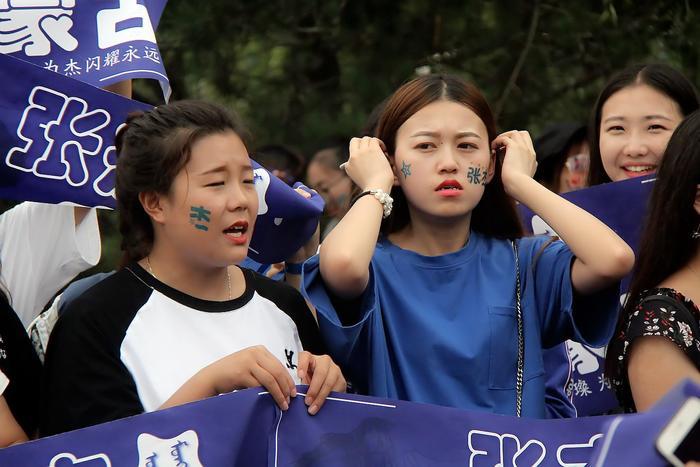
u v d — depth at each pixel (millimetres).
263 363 7727
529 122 17969
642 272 8688
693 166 8469
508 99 17984
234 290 8352
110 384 7762
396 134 9133
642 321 8422
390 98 9469
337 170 15062
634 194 10242
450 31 18062
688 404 5465
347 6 18031
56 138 8992
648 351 8352
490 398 8672
